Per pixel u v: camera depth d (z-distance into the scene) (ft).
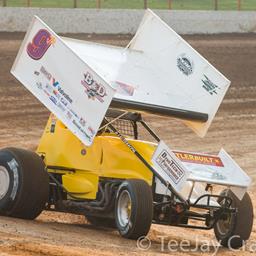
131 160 88.38
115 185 88.58
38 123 188.24
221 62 251.60
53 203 94.27
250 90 231.71
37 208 90.68
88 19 271.69
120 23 275.59
